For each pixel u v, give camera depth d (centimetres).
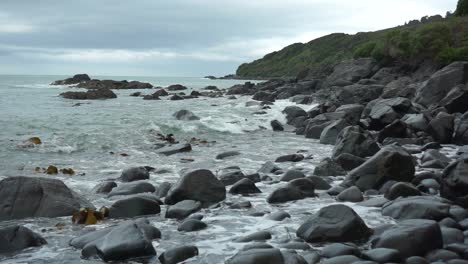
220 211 1103
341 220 873
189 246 812
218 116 3020
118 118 2736
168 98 4769
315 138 2550
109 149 2033
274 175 1540
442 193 1104
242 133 2703
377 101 2980
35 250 847
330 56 13575
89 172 1609
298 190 1223
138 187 1293
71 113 2981
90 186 1393
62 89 6331
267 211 1102
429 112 2636
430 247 764
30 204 1078
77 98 4531
